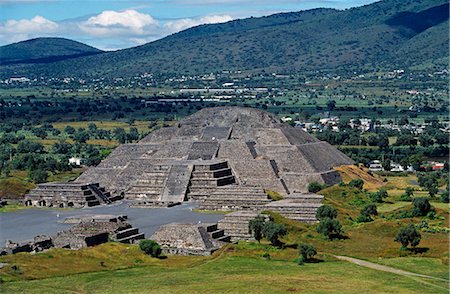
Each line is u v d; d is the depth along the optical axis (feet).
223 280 623.36
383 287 596.29
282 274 647.15
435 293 576.20
